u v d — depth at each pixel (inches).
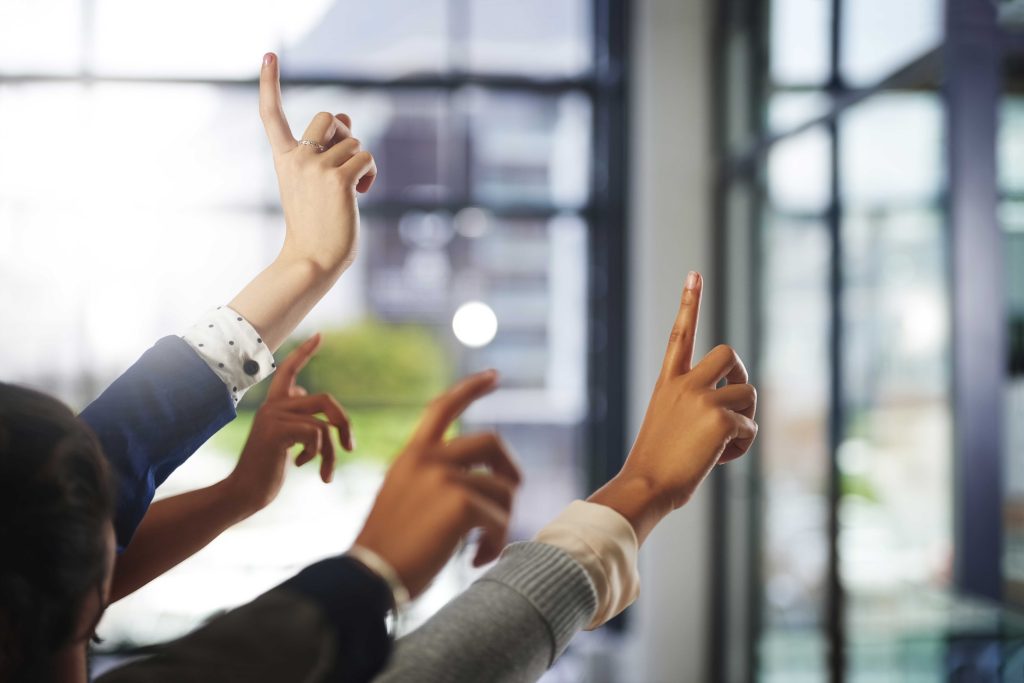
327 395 23.8
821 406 123.9
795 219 133.3
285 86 184.5
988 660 84.6
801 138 130.4
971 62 86.0
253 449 23.3
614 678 173.6
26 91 178.9
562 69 189.8
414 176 189.2
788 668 136.9
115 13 179.8
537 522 192.9
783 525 138.9
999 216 86.0
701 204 171.3
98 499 14.2
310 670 12.2
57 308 181.2
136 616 170.7
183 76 181.6
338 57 185.6
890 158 101.7
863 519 111.0
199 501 22.9
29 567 13.3
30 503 13.3
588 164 191.5
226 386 22.6
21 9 177.8
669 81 171.0
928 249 92.5
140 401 22.0
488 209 189.8
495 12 187.9
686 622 169.5
